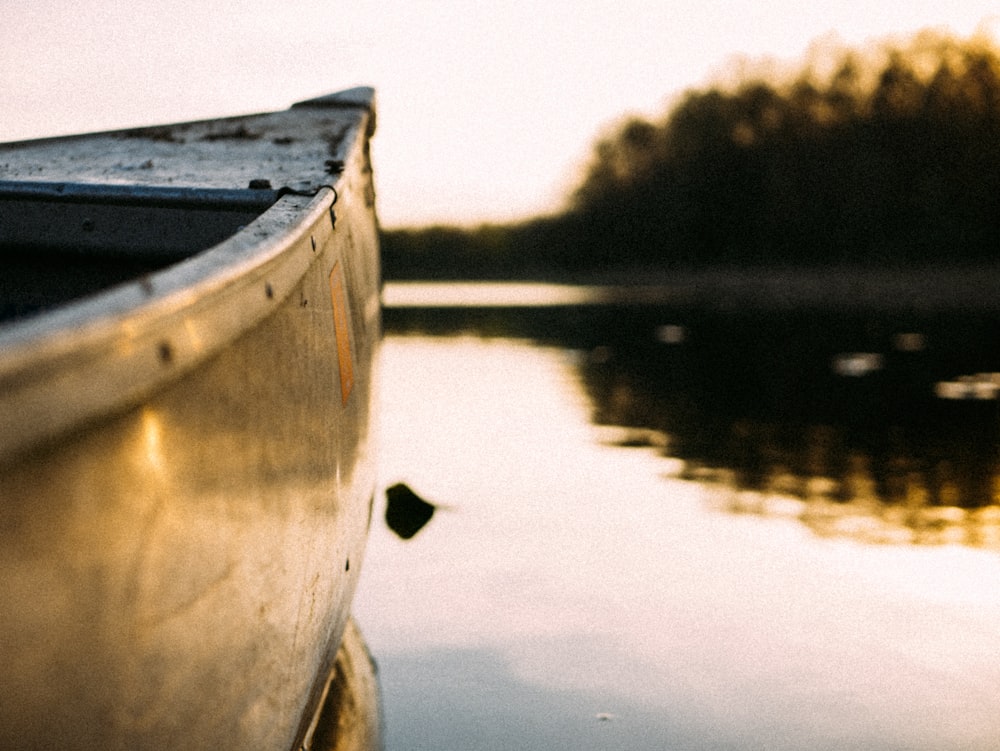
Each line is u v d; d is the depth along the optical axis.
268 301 1.41
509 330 16.09
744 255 36.53
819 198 33.69
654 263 41.62
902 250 31.59
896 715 2.44
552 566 3.65
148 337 0.98
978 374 9.34
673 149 39.75
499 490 4.87
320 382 1.86
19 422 0.79
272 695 1.52
